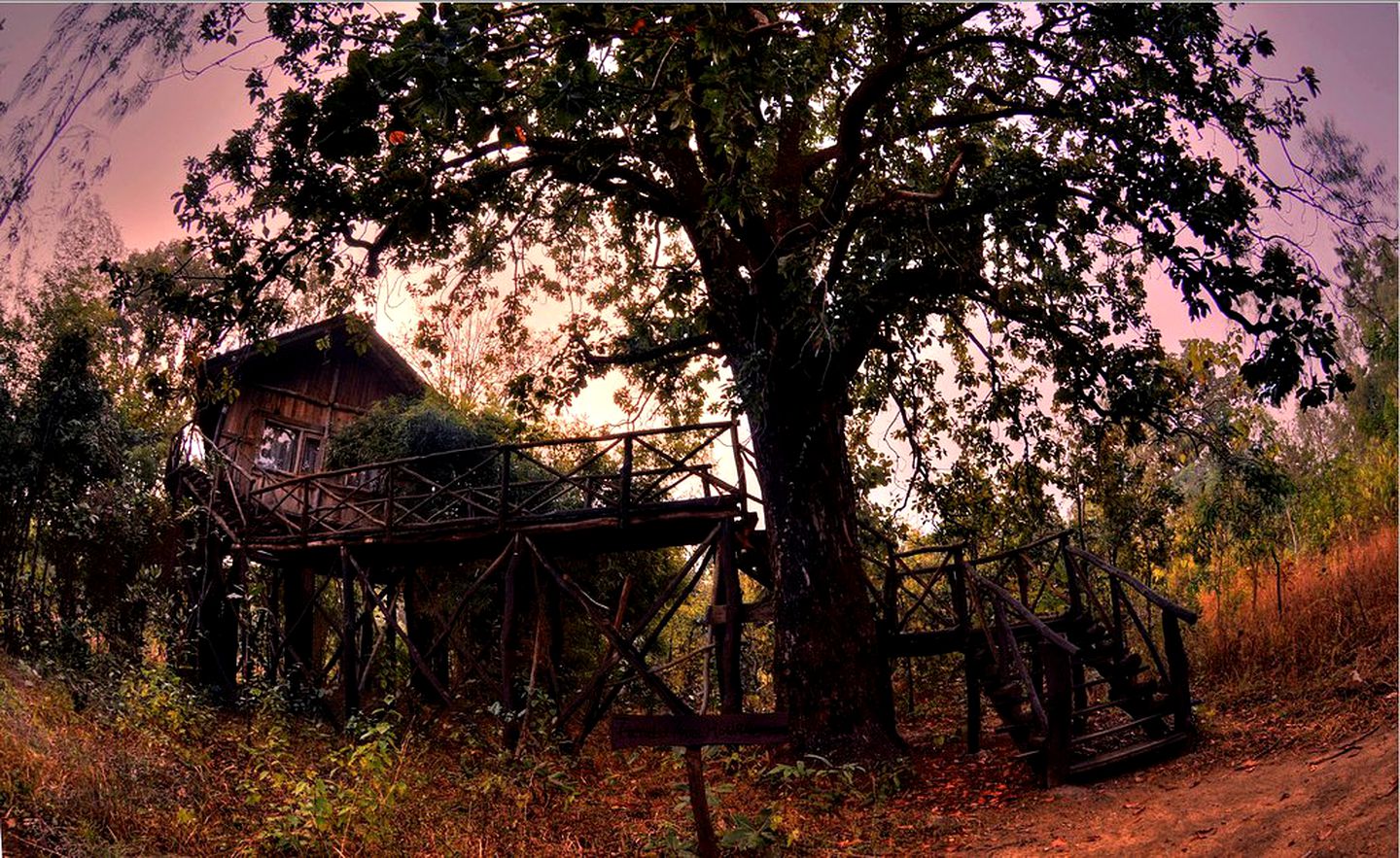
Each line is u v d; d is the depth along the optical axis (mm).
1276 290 9320
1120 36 9758
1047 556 14172
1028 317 12422
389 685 15680
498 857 7859
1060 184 10297
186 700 11266
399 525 13727
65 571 12523
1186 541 14570
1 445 11703
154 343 10969
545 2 7785
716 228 10297
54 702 9422
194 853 7070
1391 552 11852
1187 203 9562
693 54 7824
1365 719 8680
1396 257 9680
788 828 8430
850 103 10133
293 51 9359
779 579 11461
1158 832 7312
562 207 12047
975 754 11242
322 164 9641
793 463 11562
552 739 11492
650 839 8156
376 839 7508
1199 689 11633
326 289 11953
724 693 11578
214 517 14648
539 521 12852
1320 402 9336
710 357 13531
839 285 10477
